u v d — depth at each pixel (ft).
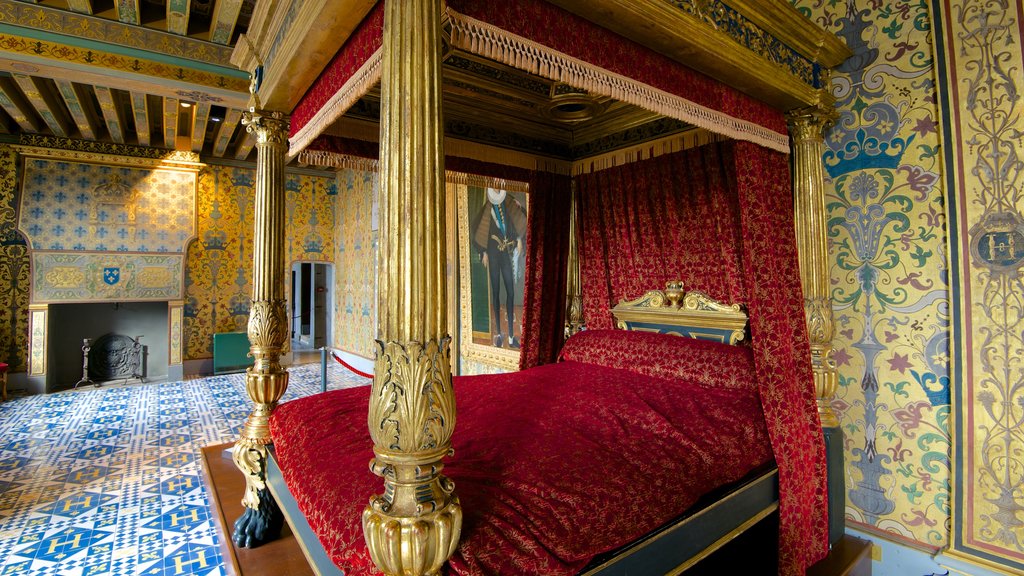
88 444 16.57
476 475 5.38
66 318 27.27
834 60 8.34
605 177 12.50
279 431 7.84
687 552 6.07
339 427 7.16
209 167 29.22
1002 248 6.90
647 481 5.88
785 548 7.28
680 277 10.89
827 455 8.12
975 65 7.13
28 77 17.20
